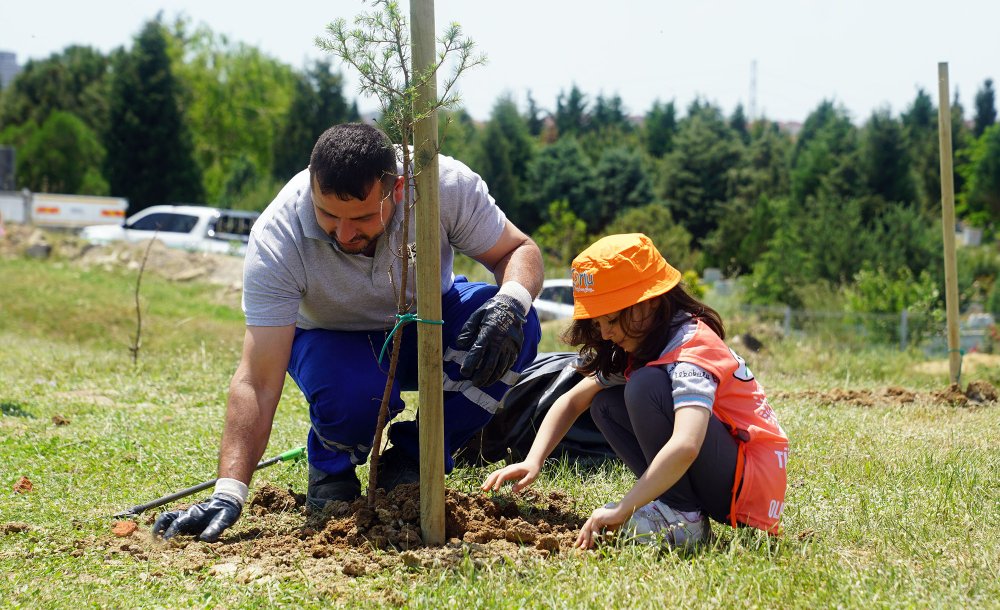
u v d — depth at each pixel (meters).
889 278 22.52
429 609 2.50
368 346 3.75
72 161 38.12
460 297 3.87
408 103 2.86
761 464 3.05
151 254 19.25
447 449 3.94
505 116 52.62
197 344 12.51
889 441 4.96
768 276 24.70
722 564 2.73
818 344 12.85
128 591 2.73
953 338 7.31
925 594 2.49
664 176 49.19
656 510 3.10
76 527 3.43
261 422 3.35
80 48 53.97
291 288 3.48
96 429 5.32
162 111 38.88
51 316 14.65
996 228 48.34
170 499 3.67
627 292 3.02
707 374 2.96
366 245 3.45
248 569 2.92
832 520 3.38
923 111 59.56
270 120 52.56
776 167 50.50
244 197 35.19
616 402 3.33
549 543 3.06
